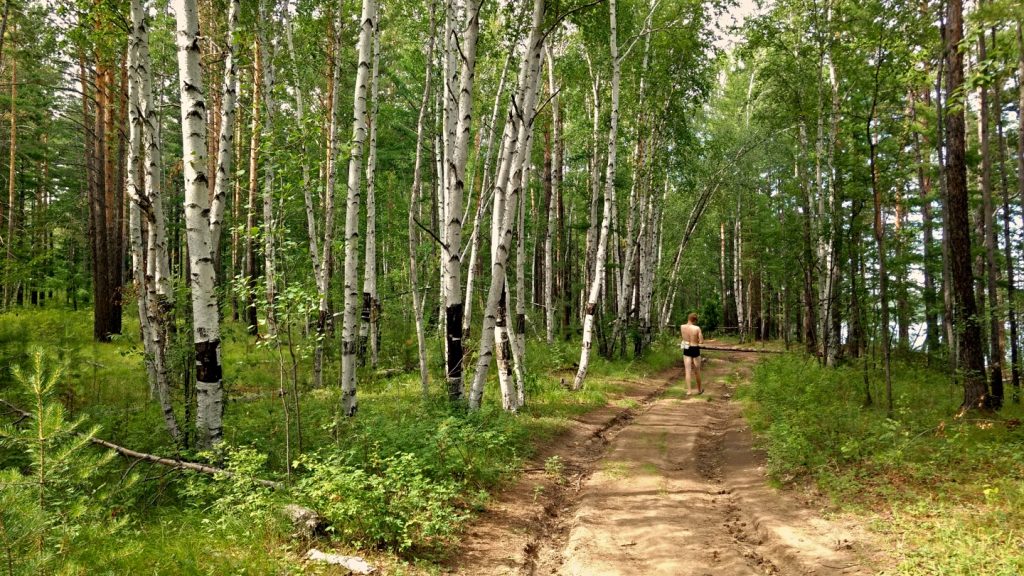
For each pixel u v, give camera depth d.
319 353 11.86
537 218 23.61
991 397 8.78
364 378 12.62
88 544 3.78
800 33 16.14
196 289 5.88
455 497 5.60
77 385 9.04
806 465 6.55
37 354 3.53
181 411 7.66
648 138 18.33
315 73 15.77
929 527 4.60
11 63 17.95
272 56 12.92
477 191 21.02
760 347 28.58
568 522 5.48
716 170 23.42
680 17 15.77
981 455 6.21
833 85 15.08
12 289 17.28
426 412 7.97
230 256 23.53
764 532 4.95
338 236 18.39
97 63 10.57
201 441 5.89
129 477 5.54
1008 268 12.09
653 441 8.38
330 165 13.18
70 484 4.30
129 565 3.69
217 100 17.42
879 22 10.30
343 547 4.43
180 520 4.89
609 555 4.56
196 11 5.85
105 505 4.84
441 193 15.35
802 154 17.72
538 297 27.38
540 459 7.37
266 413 8.51
